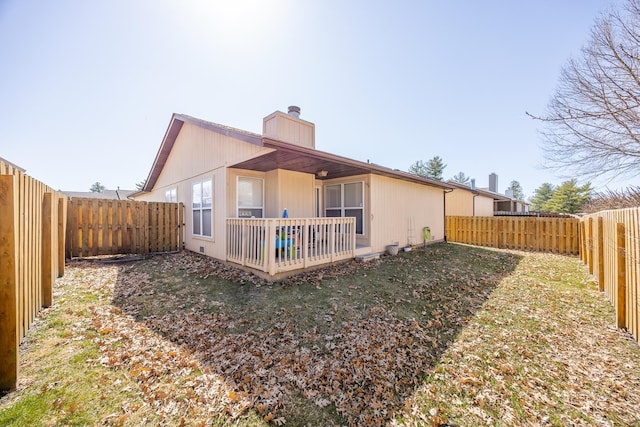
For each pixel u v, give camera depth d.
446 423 2.11
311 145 7.54
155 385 2.40
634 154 7.27
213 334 3.40
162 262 7.01
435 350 3.16
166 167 11.19
